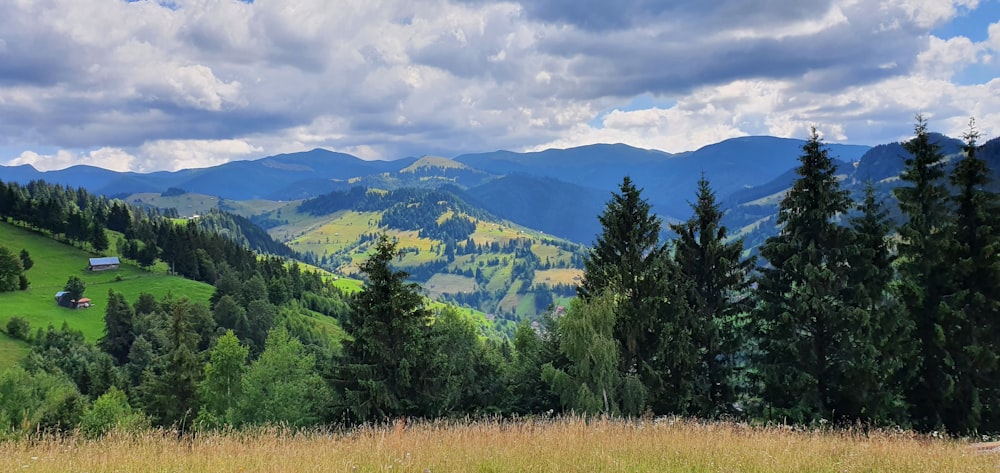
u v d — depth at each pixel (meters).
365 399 26.56
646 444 10.84
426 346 28.41
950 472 8.95
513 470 8.52
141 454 9.55
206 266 178.62
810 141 26.31
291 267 197.62
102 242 183.62
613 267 29.83
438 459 9.17
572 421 13.95
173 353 51.12
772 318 26.00
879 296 24.81
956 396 23.39
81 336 121.25
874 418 23.36
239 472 8.30
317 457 9.13
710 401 27.23
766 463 9.25
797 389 24.27
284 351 53.59
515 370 34.84
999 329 23.38
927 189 25.38
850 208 26.03
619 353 27.22
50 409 53.97
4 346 107.75
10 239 174.25
